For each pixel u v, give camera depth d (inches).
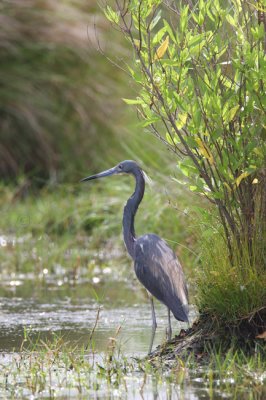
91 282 653.9
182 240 632.4
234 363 394.6
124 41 932.0
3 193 876.0
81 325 516.7
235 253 434.9
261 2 422.3
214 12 424.2
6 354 449.1
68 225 781.3
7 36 921.5
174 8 485.7
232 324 430.9
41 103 918.4
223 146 428.1
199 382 388.2
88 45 922.1
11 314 547.2
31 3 935.0
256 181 427.2
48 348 427.5
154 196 689.6
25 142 913.5
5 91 916.0
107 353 433.4
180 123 423.2
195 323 448.1
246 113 422.0
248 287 428.1
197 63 432.5
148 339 481.7
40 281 658.8
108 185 780.6
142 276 461.7
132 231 492.1
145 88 431.8
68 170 898.1
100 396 372.2
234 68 437.1
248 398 362.6
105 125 906.1
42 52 930.7
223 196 425.1
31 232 791.7
